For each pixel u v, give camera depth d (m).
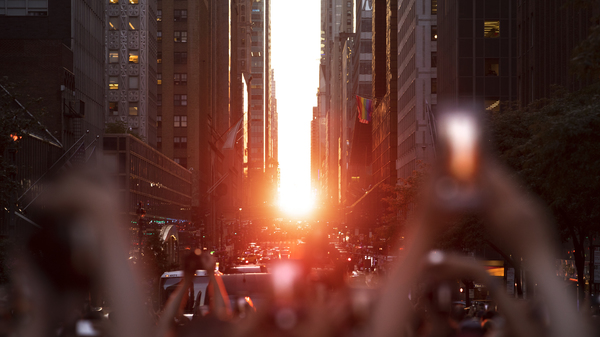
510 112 35.81
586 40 14.58
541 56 51.38
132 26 111.88
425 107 94.00
